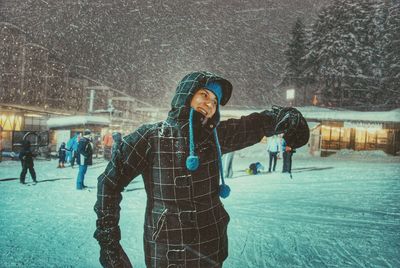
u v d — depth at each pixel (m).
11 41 38.09
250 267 4.24
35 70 41.53
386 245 5.17
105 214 1.77
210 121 1.80
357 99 51.25
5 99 37.56
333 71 49.59
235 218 6.92
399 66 49.44
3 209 7.64
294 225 6.38
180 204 1.75
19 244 5.08
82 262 4.32
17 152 21.59
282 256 4.64
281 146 16.56
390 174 16.25
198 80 1.80
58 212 7.39
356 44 49.78
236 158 28.83
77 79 50.69
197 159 1.71
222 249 1.85
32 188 10.81
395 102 49.91
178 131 1.79
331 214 7.37
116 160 1.79
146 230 1.82
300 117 1.94
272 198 9.26
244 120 1.98
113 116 32.66
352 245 5.16
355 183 12.84
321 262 4.42
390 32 50.00
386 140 33.56
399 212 7.66
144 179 1.85
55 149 28.06
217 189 1.85
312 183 12.60
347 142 33.53
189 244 1.74
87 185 11.66
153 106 54.78
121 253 1.79
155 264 1.77
